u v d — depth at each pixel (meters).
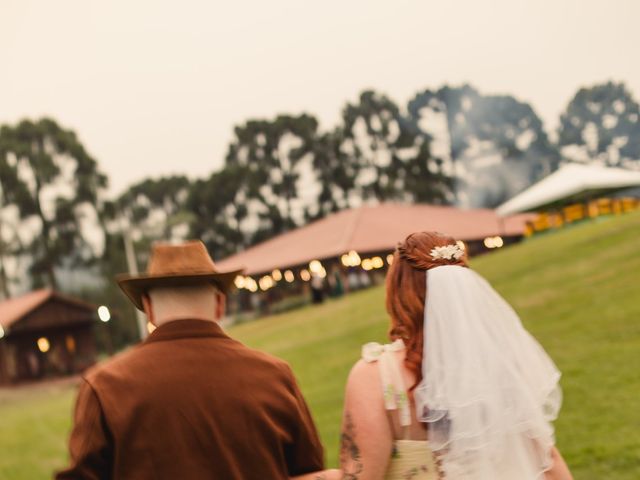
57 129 59.91
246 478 2.27
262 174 62.50
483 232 33.06
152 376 2.29
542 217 29.47
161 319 2.44
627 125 64.69
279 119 64.50
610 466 5.31
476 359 2.23
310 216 64.56
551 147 67.12
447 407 2.19
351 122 65.56
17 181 58.22
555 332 10.52
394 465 2.26
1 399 26.02
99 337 53.28
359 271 30.69
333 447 7.91
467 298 2.31
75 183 59.78
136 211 68.88
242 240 61.38
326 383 11.81
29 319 35.53
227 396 2.31
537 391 2.30
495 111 66.44
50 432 14.34
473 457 2.18
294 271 32.47
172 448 2.22
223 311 2.60
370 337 15.05
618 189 25.91
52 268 59.00
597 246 16.08
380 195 65.12
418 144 65.75
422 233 2.54
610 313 10.56
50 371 35.53
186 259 2.46
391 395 2.28
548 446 2.28
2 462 12.34
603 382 7.46
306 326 19.83
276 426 2.37
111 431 2.21
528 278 15.26
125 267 55.62
